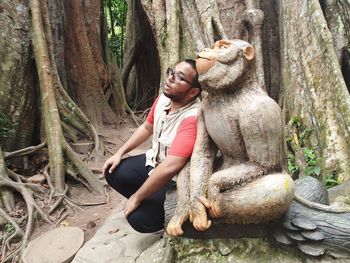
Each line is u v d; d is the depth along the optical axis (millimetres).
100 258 2936
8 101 5703
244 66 2219
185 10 6227
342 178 3859
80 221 4422
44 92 5648
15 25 5969
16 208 4605
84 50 7480
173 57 5965
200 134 2480
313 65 4648
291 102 4945
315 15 4750
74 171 5207
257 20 5754
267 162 2238
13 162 5504
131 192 3135
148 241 3086
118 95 8391
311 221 2404
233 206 2268
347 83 5137
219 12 6262
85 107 7359
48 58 5867
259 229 2441
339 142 4051
